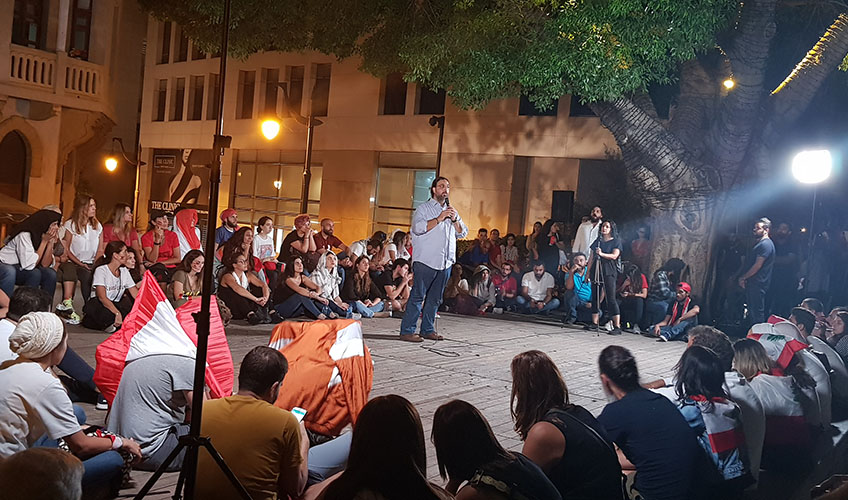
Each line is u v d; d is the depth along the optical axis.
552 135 25.44
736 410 5.21
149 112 42.81
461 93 15.80
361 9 16.66
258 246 13.34
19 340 4.26
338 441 5.08
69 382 6.50
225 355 5.62
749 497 5.86
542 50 14.15
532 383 4.48
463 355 10.43
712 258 15.92
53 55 23.44
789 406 6.57
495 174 26.91
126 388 5.14
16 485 2.43
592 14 13.56
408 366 9.34
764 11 14.07
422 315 11.52
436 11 15.88
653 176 16.22
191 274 9.71
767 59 14.53
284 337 5.62
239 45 18.41
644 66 14.61
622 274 15.02
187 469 3.45
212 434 3.93
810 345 7.98
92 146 27.78
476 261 18.86
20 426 4.19
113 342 5.43
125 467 4.82
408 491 3.08
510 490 3.39
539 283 16.91
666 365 11.13
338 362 5.41
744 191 15.92
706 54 15.66
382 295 14.23
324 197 32.66
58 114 23.91
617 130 16.05
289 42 18.88
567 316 15.17
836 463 7.20
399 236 15.30
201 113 39.41
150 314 5.35
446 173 28.30
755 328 7.79
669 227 16.09
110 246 10.05
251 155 36.59
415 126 29.28
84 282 10.91
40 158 23.67
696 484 4.94
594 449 4.12
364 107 31.16
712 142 15.80
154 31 42.50
